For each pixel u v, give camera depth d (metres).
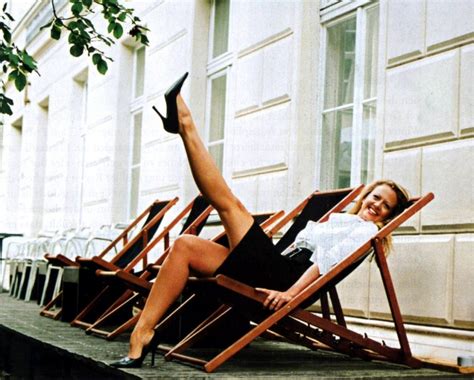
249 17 6.90
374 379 3.64
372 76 5.55
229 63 7.37
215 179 3.76
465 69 4.50
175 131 3.72
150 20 9.14
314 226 4.30
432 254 4.60
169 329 5.12
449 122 4.58
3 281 11.82
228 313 4.15
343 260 3.86
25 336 5.31
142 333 3.82
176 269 3.84
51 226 12.66
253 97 6.71
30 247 10.23
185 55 8.06
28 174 14.56
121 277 4.92
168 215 8.13
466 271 4.37
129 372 3.63
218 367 3.88
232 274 3.83
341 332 3.93
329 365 4.09
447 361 4.34
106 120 10.28
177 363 3.99
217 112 7.72
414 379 3.70
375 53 5.54
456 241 4.46
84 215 10.96
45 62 13.84
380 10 5.25
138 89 9.79
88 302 6.18
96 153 10.62
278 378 3.54
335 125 5.90
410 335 4.71
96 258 5.45
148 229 6.24
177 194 8.04
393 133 5.01
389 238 4.11
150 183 8.80
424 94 4.79
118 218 9.77
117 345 4.73
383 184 4.29
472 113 4.43
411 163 4.84
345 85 5.84
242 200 6.73
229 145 7.07
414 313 4.70
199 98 7.92
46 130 14.29
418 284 4.69
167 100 3.68
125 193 9.85
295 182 6.00
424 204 4.02
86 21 5.61
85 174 11.04
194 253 3.85
